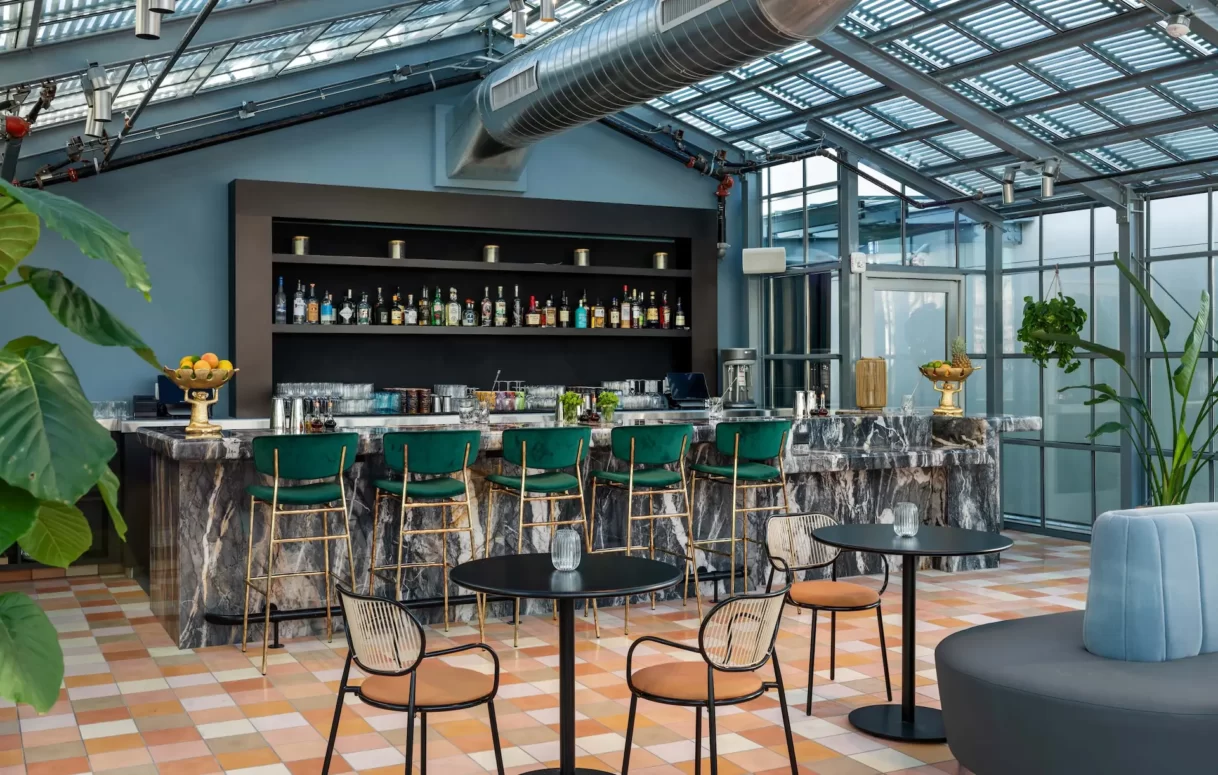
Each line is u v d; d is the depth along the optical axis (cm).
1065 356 761
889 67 713
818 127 889
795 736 412
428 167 877
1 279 213
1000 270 938
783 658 522
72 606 646
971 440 755
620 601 648
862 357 893
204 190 821
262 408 807
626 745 331
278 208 813
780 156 901
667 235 948
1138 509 349
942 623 591
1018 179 852
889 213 913
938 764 383
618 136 952
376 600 305
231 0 576
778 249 938
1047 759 311
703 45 519
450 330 872
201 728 423
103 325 211
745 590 639
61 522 228
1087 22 620
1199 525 344
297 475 518
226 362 569
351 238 880
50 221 187
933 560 757
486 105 758
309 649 546
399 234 895
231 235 819
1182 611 334
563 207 907
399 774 373
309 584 579
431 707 305
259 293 807
